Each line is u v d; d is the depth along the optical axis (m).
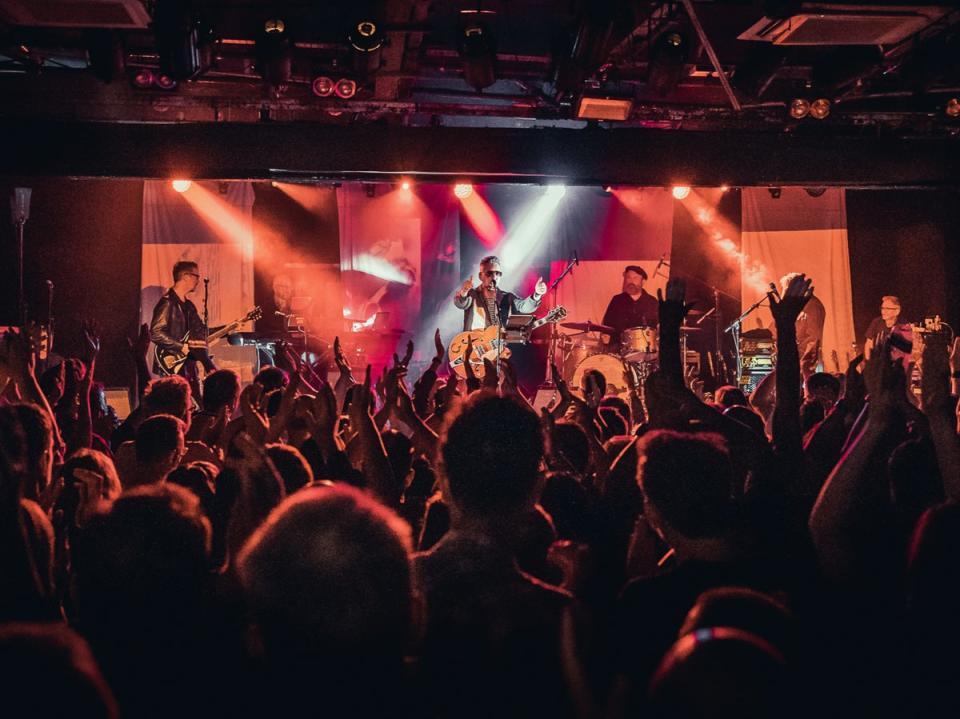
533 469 1.69
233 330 12.27
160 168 8.97
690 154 9.43
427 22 8.86
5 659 1.07
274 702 1.31
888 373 2.12
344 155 9.13
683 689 1.13
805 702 1.18
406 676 1.38
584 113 9.68
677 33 9.00
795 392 2.60
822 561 2.06
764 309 13.30
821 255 13.30
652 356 11.42
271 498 2.08
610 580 2.46
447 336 13.63
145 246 12.80
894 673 1.56
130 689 1.58
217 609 1.68
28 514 2.06
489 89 11.52
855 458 2.09
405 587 1.33
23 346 3.19
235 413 6.82
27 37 9.66
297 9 9.64
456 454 1.68
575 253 12.34
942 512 1.56
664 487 1.94
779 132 9.56
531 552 2.09
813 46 9.59
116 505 1.66
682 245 13.52
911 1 7.86
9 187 12.39
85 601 1.63
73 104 10.13
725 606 1.44
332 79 9.54
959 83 9.91
